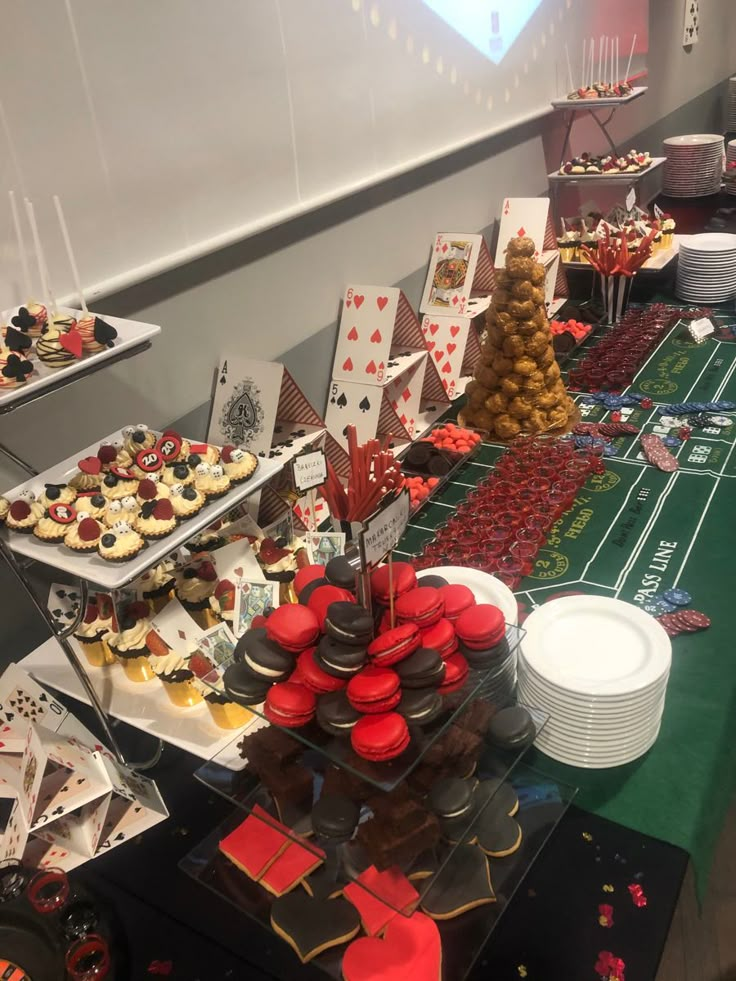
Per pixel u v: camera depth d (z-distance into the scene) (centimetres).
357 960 69
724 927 111
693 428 154
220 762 84
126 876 82
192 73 115
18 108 94
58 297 104
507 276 146
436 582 78
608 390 175
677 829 79
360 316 153
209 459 95
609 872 76
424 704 66
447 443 151
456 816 70
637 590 112
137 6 104
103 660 101
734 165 313
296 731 69
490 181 207
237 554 103
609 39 262
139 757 97
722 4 381
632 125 300
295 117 136
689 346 192
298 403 136
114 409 116
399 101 162
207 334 129
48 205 100
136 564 79
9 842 81
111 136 105
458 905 73
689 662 99
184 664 92
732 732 91
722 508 129
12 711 88
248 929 76
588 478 142
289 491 126
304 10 132
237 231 128
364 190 157
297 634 70
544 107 226
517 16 200
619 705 81
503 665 76
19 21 92
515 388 151
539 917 73
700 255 207
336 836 70
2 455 102
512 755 80
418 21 162
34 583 109
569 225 227
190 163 118
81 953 72
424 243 183
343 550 112
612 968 68
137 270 113
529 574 119
